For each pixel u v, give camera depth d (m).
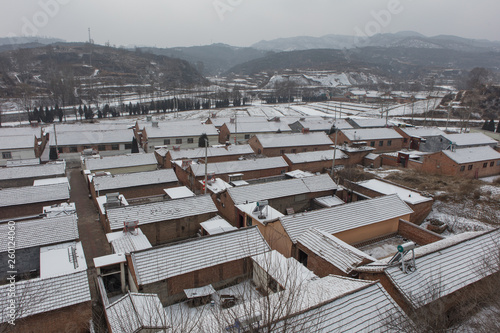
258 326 12.80
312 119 97.69
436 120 102.44
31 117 98.00
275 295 16.47
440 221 33.16
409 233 29.20
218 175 45.78
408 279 17.17
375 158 55.69
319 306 14.68
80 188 48.75
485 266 18.73
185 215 32.28
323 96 181.75
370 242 28.67
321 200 38.78
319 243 22.91
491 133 79.06
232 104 155.12
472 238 21.19
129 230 27.91
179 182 49.50
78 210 40.62
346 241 27.25
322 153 55.16
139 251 21.05
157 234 31.38
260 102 172.62
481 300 17.12
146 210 31.48
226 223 31.50
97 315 20.39
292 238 24.58
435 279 17.48
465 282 17.75
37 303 17.83
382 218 28.69
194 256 21.62
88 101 137.25
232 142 75.31
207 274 21.39
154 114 122.19
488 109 105.06
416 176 48.16
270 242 27.42
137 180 43.53
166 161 54.28
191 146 73.06
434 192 40.19
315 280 18.70
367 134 67.69
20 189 36.78
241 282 22.69
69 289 18.91
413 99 128.75
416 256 18.72
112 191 41.62
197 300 20.50
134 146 67.38
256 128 78.75
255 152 63.31
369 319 14.71
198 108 138.12
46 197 36.88
